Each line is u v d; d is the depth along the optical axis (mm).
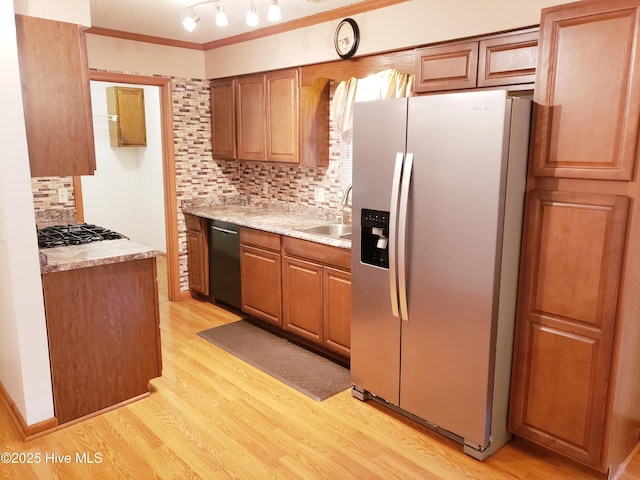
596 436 2104
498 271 2154
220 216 4219
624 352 2062
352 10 3225
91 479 2189
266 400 2902
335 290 3229
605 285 1987
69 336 2557
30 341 2418
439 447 2451
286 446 2451
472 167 2139
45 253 2684
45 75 2391
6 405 2787
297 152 3838
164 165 4523
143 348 2865
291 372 3260
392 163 2467
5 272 2422
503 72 2523
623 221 1911
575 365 2129
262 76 4031
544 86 2076
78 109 2514
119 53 4031
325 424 2652
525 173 2180
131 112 5715
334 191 3971
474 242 2180
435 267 2348
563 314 2139
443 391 2428
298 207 4336
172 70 4375
